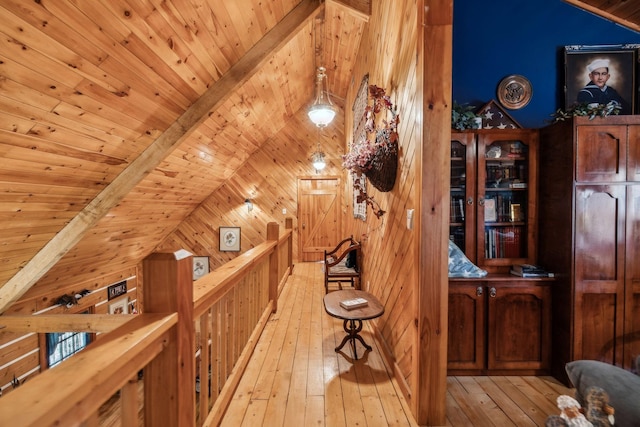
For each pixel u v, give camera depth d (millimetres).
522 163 2256
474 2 2547
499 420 1641
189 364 1144
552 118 2502
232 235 6281
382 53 2684
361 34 3805
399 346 1993
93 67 1789
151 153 2771
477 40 2553
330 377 2031
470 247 2227
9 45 1381
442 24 1538
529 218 2203
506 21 2545
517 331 2057
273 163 6258
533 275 2057
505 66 2549
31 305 3641
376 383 1968
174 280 1045
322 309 3387
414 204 1689
